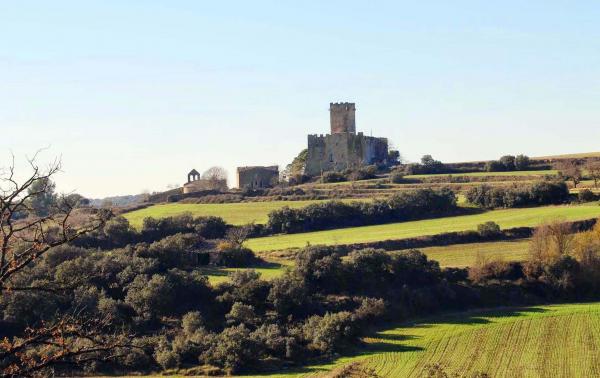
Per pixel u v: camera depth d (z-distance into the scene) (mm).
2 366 43781
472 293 129750
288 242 155625
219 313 112812
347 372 90875
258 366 95812
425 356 97438
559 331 107438
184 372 92312
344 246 145375
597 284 134750
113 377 87438
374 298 118500
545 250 140000
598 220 154375
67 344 29969
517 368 89312
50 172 29594
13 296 87562
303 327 107562
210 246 146750
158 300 107750
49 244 29578
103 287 111750
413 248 150000
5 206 28406
